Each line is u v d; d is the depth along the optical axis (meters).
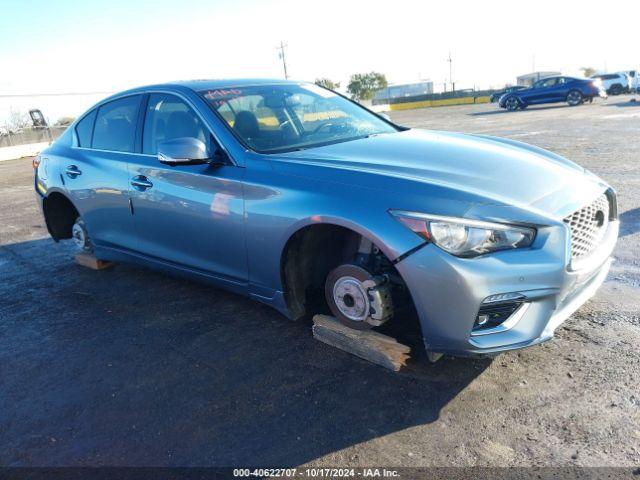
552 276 2.38
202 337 3.45
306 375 2.90
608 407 2.43
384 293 2.78
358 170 2.77
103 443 2.48
